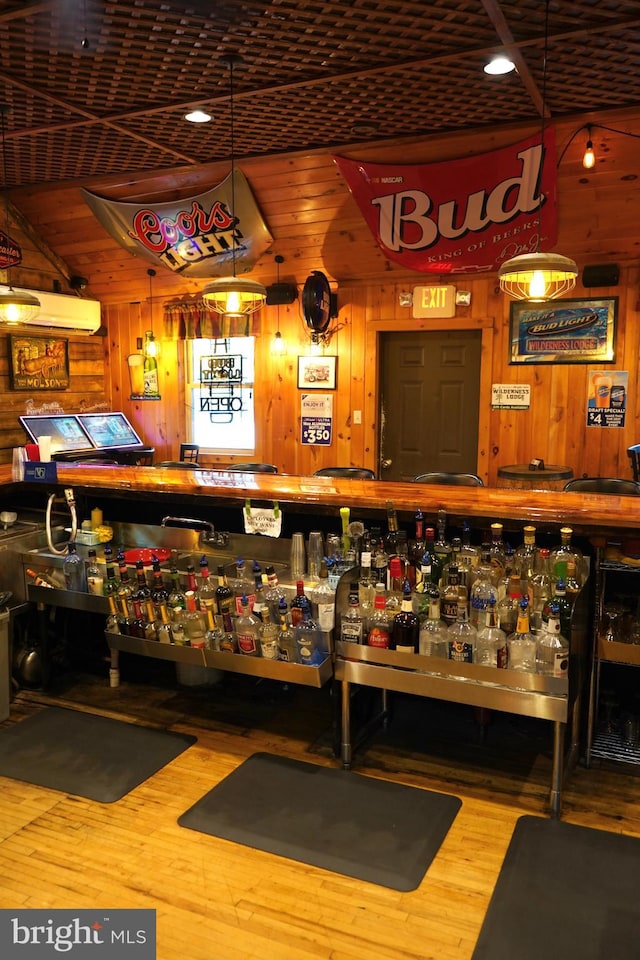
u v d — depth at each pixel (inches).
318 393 244.1
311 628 106.0
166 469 160.9
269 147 180.2
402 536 113.6
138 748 114.0
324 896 80.8
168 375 267.9
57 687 137.6
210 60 130.0
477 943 73.9
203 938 74.7
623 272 200.7
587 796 100.3
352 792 101.3
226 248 220.8
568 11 111.7
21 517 150.9
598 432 210.4
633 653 100.7
